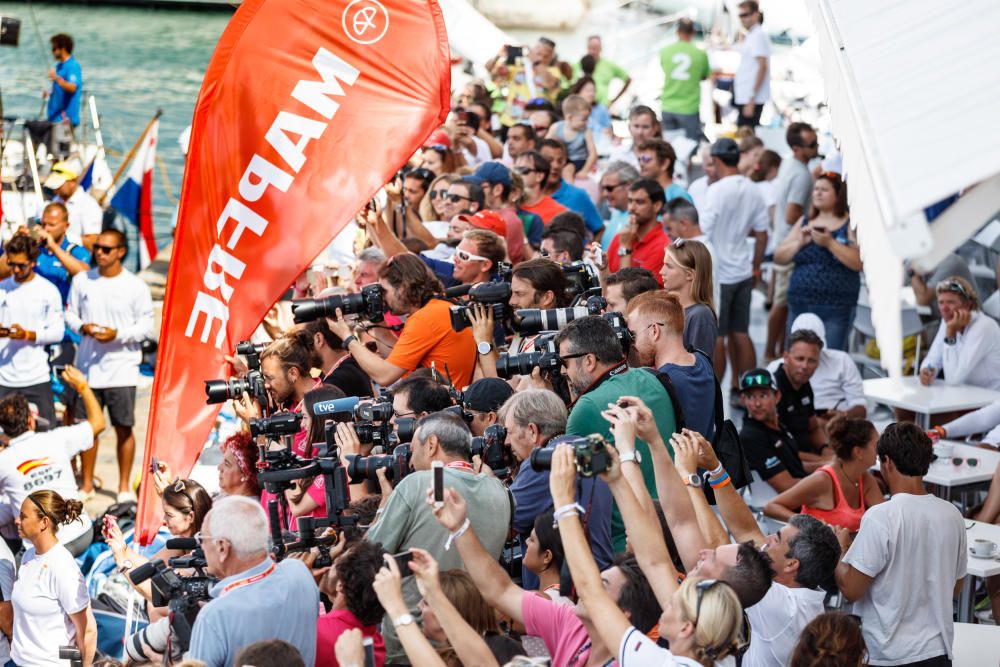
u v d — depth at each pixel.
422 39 7.57
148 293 12.44
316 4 7.61
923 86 3.63
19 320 12.27
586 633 5.23
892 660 6.76
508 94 20.98
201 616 5.39
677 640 4.66
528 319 7.55
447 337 8.52
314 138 7.68
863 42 4.44
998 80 3.40
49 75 21.95
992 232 13.80
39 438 10.30
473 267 9.12
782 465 9.73
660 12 27.58
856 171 3.60
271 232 7.79
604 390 6.50
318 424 7.68
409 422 6.79
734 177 13.48
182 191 7.86
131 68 37.16
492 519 6.03
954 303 11.47
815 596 6.03
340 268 13.12
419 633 4.96
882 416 12.73
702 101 22.41
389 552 5.95
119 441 12.48
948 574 6.78
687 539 5.72
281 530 6.50
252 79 7.70
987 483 9.54
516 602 5.38
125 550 7.84
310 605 5.57
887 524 6.71
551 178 14.01
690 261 8.65
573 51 28.44
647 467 6.58
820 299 12.96
